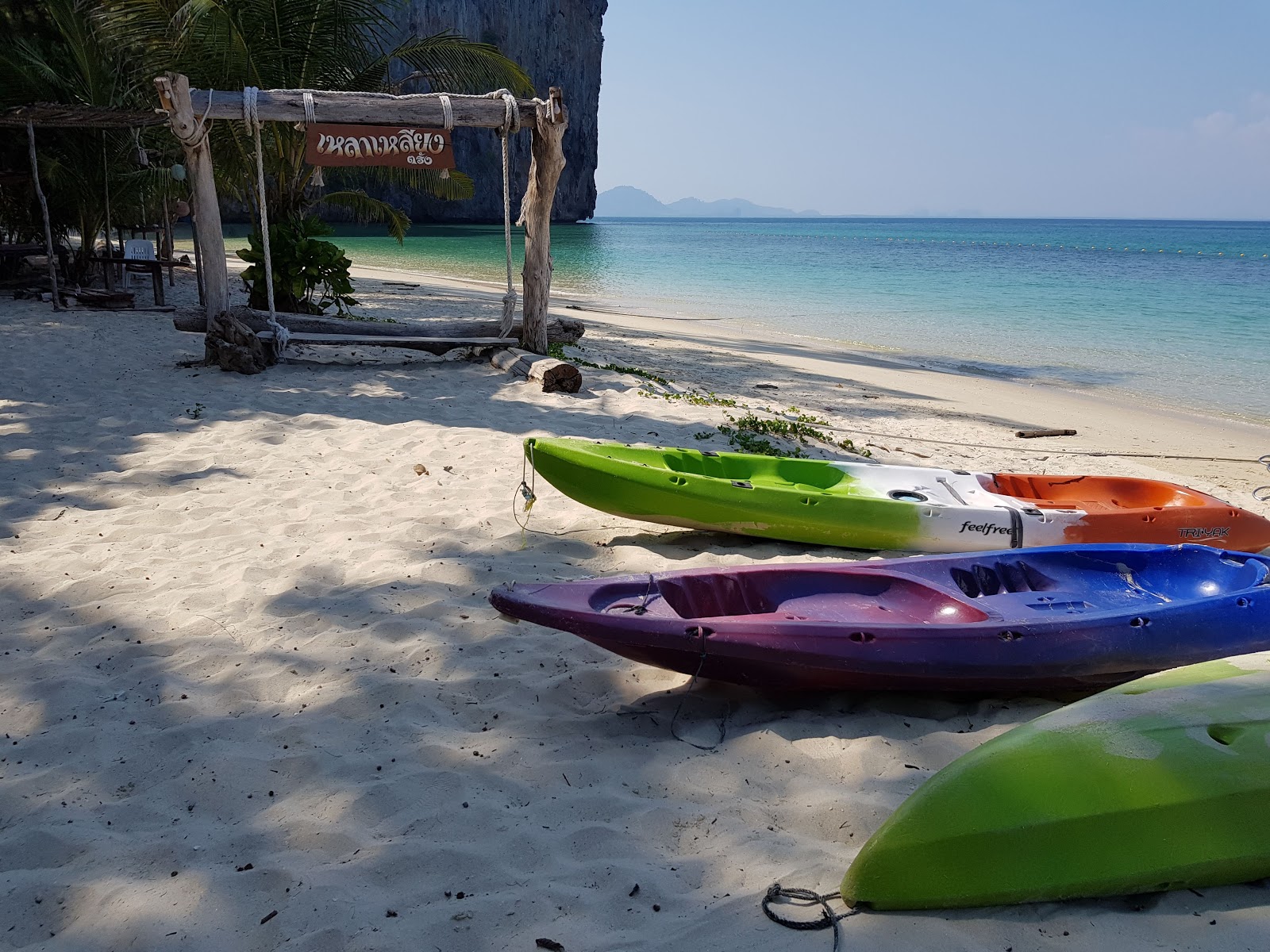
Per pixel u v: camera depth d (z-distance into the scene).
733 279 36.59
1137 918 2.72
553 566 5.61
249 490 6.73
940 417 11.66
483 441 8.22
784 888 2.86
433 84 15.27
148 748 3.63
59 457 7.32
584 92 117.38
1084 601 4.75
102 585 5.10
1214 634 4.21
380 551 5.68
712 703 4.16
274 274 13.10
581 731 3.88
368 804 3.31
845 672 3.87
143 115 13.97
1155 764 2.94
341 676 4.23
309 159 10.48
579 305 24.30
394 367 11.46
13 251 17.09
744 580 4.63
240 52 12.85
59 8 15.88
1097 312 25.81
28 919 2.74
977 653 3.95
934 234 130.75
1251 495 8.68
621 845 3.12
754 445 8.65
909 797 3.11
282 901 2.80
